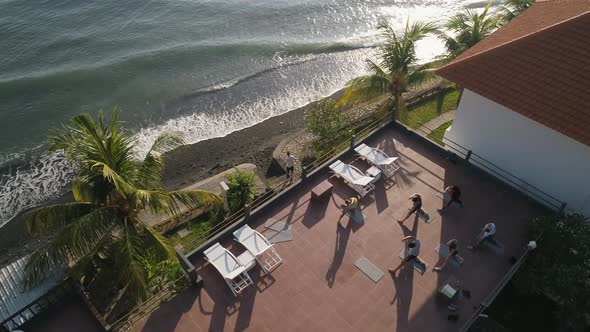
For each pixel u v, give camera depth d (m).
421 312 12.95
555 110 14.21
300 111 31.78
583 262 13.55
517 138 16.11
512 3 25.66
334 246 14.84
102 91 33.06
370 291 13.52
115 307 15.48
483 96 15.45
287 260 14.40
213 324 12.67
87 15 41.59
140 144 28.55
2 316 13.27
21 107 31.16
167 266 15.16
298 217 15.83
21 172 26.53
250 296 13.38
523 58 15.59
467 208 16.09
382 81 22.27
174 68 35.56
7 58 35.66
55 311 13.74
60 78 33.31
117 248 13.57
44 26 39.50
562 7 17.95
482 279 13.83
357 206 16.19
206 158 27.45
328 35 41.59
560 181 15.62
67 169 26.62
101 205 13.57
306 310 13.03
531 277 13.66
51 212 12.99
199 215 21.38
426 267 14.12
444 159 18.20
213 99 32.91
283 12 44.69
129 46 37.69
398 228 15.44
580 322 13.37
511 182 17.25
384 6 47.06
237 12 44.09
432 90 29.77
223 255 14.00
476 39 24.50
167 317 12.84
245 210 15.26
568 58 14.91
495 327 12.47
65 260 12.94
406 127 19.38
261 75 35.56
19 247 22.27
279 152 26.23
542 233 14.19
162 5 44.25
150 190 14.14
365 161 18.22
